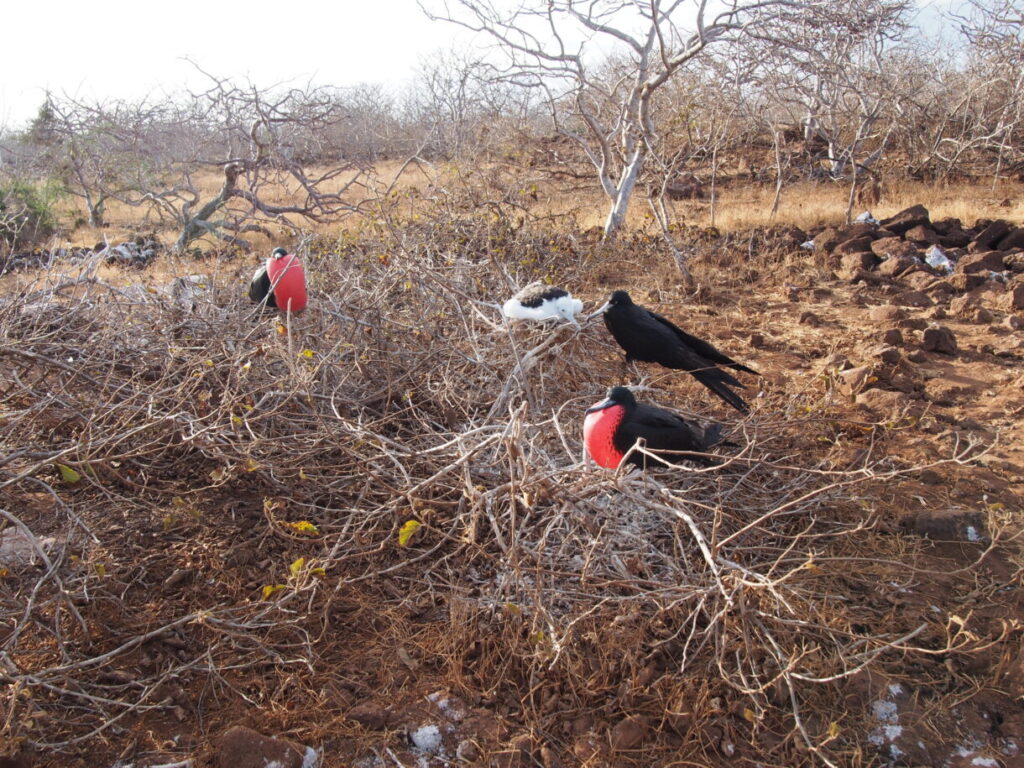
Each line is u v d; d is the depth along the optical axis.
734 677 3.30
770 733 3.15
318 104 13.55
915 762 3.07
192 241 12.44
